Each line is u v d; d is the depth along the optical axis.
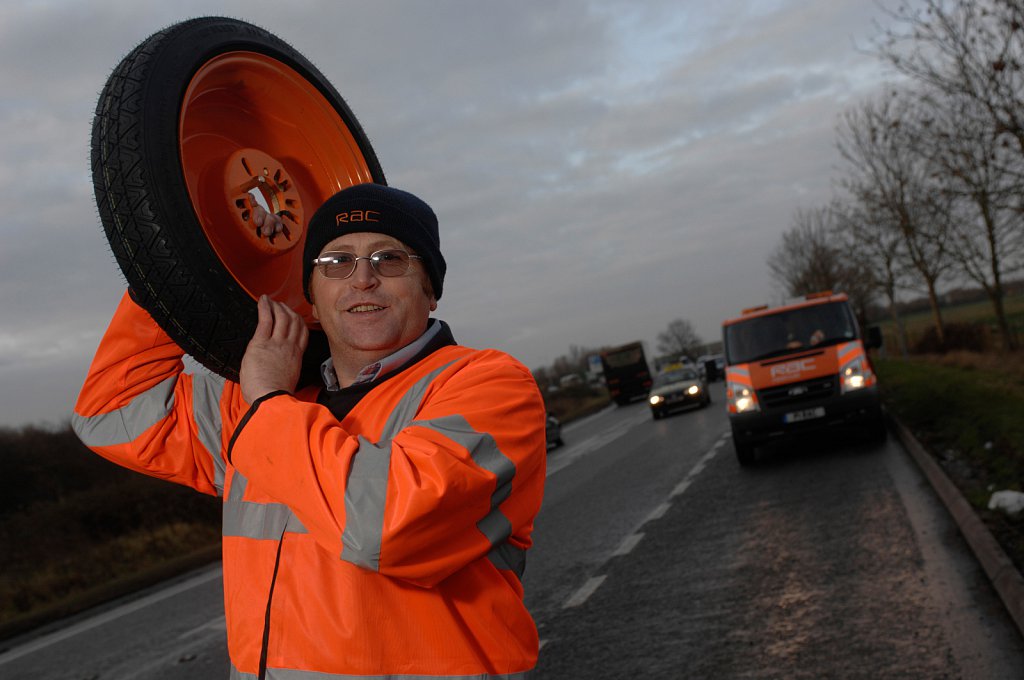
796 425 11.98
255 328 1.71
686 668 4.59
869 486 9.09
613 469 15.30
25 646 9.90
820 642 4.66
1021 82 11.98
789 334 12.52
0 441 21.22
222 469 1.92
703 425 21.16
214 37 1.92
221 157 2.04
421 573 1.41
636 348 45.50
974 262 22.59
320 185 2.27
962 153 14.20
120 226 1.65
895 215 27.12
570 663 4.98
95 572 17.39
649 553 7.63
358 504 1.36
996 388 15.72
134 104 1.70
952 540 6.33
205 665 6.58
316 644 1.43
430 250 1.79
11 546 18.27
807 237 53.53
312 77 2.20
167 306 1.68
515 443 1.53
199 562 14.66
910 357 39.34
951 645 4.30
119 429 1.95
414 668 1.44
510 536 1.61
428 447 1.41
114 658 7.63
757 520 8.29
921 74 13.20
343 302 1.71
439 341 1.78
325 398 1.79
